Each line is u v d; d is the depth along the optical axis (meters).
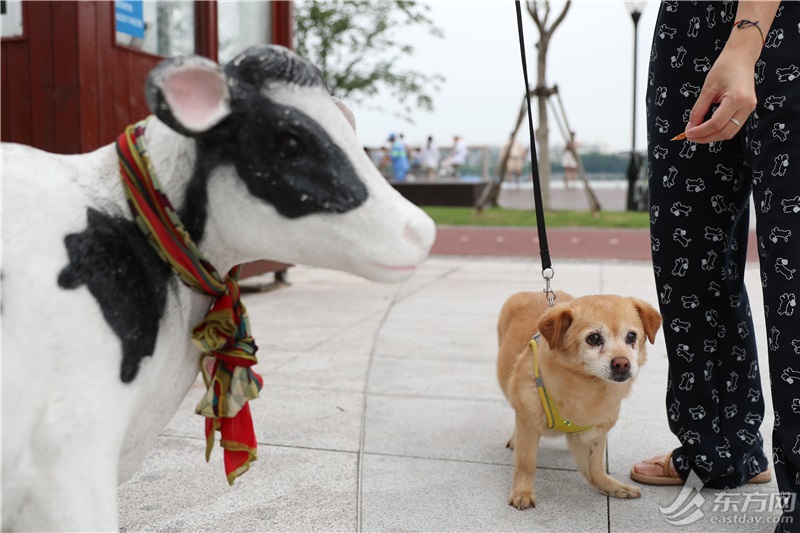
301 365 4.55
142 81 5.50
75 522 1.27
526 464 2.80
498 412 3.76
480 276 8.62
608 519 2.63
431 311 6.41
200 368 1.54
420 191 23.25
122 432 1.35
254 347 1.56
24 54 4.97
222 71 1.28
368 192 1.36
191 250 1.39
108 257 1.31
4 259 1.21
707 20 2.56
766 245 2.28
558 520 2.62
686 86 2.63
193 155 1.39
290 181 1.34
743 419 2.81
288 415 3.62
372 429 3.47
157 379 1.41
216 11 6.29
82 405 1.26
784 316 2.23
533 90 18.14
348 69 26.42
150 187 1.36
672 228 2.73
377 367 4.54
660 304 2.84
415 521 2.58
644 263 9.75
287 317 6.08
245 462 1.59
